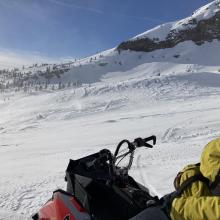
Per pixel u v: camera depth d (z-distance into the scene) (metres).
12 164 13.71
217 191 2.58
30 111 69.06
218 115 30.03
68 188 3.85
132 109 52.78
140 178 7.97
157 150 12.34
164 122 28.58
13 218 5.74
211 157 2.66
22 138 30.45
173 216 2.71
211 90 71.31
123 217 3.41
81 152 15.73
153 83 77.00
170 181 7.56
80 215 3.55
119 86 75.06
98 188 3.58
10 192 7.20
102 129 29.41
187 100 57.28
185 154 11.28
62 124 40.69
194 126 22.64
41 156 15.73
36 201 6.55
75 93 74.69
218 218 2.43
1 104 87.06
